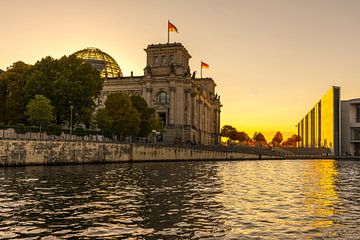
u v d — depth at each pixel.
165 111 155.12
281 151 172.38
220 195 34.16
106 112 97.38
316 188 41.16
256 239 19.38
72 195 32.50
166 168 71.94
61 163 73.19
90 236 19.59
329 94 185.62
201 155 123.12
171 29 157.88
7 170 56.97
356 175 61.19
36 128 74.38
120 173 56.31
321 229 21.53
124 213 25.20
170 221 23.05
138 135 120.56
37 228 21.11
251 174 61.16
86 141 79.56
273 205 29.17
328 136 190.00
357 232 20.89
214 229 21.25
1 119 92.81
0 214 24.47
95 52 178.12
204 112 190.12
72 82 89.00
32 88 87.62
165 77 154.75
